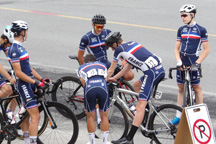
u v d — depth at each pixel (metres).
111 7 25.92
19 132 10.91
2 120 10.12
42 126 10.26
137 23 22.56
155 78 10.05
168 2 27.12
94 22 11.88
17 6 26.06
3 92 10.41
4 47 10.74
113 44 10.47
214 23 22.59
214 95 13.89
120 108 10.61
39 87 9.52
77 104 12.45
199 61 11.41
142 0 27.73
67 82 12.17
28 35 20.39
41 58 17.41
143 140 10.80
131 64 10.23
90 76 9.64
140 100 10.07
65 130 10.92
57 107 9.90
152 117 10.34
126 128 10.59
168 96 13.70
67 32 21.00
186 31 11.66
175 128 10.05
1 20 22.86
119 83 11.55
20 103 10.37
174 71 16.09
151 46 18.98
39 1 27.66
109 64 12.44
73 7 25.88
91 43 12.17
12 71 9.97
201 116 8.77
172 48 18.80
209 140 8.77
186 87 11.36
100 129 10.82
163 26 22.12
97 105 10.83
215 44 19.41
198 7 25.81
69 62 17.05
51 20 23.03
